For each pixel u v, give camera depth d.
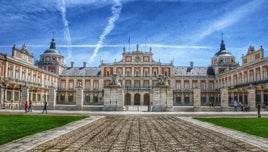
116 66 101.50
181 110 44.62
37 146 12.63
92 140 14.47
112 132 17.66
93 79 102.31
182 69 106.31
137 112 40.03
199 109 44.41
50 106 44.66
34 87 75.88
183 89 100.44
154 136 16.05
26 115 31.09
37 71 81.50
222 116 33.00
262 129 19.36
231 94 81.38
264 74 64.31
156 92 44.44
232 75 85.25
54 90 46.31
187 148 12.54
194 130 18.91
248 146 13.03
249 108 46.38
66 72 105.12
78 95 44.56
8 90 61.44
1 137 14.81
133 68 101.12
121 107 44.03
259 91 63.62
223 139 15.02
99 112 38.94
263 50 68.31
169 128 20.12
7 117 27.61
